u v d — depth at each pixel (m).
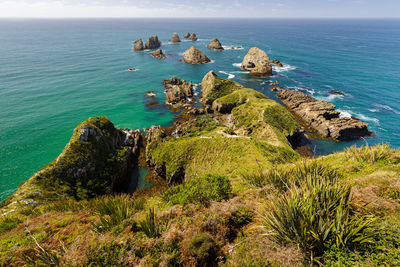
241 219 8.55
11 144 50.47
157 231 8.20
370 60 125.81
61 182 31.86
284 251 6.00
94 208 12.11
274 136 46.62
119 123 60.03
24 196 26.91
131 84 89.94
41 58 133.75
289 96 71.25
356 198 7.98
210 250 6.88
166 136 52.09
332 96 73.12
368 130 52.72
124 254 7.42
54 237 9.81
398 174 10.06
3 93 78.94
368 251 5.55
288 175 10.87
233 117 59.84
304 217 6.17
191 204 10.49
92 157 37.59
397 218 6.70
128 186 39.12
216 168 32.94
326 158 17.06
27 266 7.82
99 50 162.75
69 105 71.25
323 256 5.64
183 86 83.19
